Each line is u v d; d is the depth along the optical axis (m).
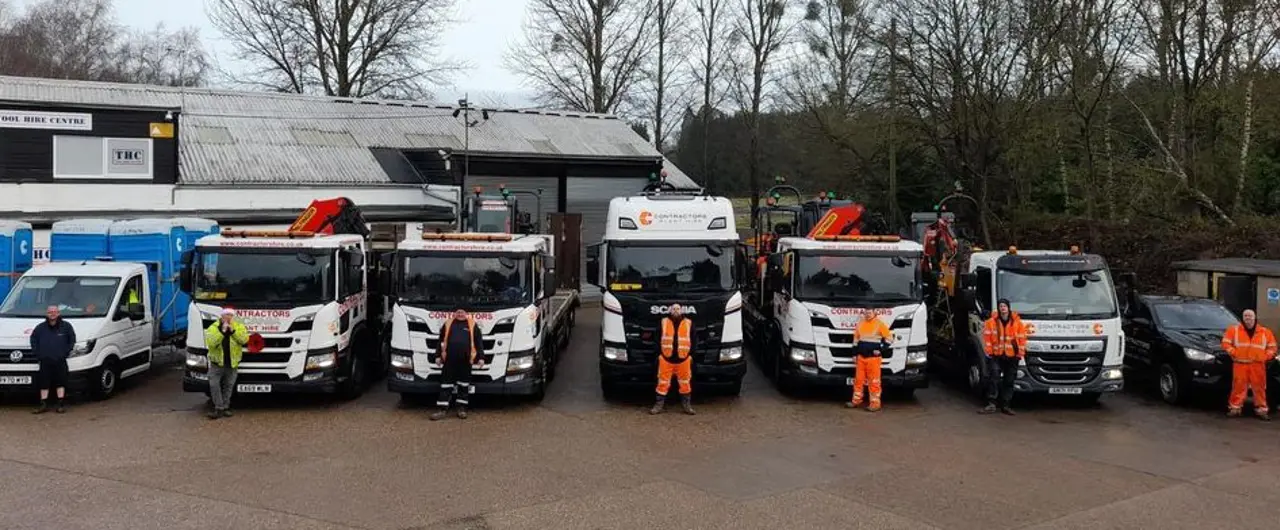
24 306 15.09
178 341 18.73
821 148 37.22
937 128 27.59
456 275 14.33
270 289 14.12
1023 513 9.22
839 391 16.36
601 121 38.69
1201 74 24.91
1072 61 23.94
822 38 38.47
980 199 26.27
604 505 9.32
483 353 14.13
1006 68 25.27
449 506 9.23
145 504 9.18
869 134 31.92
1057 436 13.00
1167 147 26.64
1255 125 24.30
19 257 18.19
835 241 15.83
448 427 13.14
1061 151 26.95
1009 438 12.84
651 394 15.88
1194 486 10.34
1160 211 25.09
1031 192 31.62
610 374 14.63
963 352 16.52
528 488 9.94
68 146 22.83
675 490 9.91
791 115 40.19
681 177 35.66
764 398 15.63
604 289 15.00
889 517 9.02
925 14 26.25
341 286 14.56
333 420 13.55
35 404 14.56
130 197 23.59
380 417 13.81
